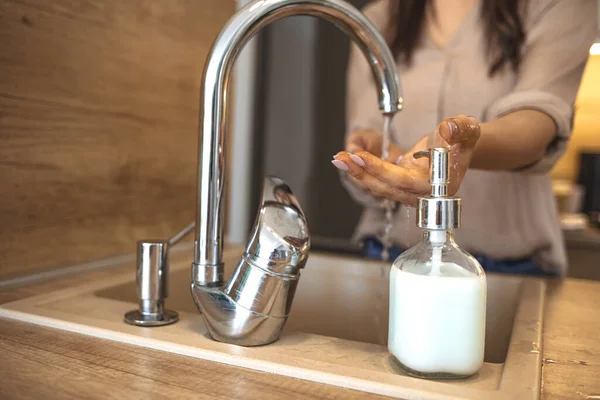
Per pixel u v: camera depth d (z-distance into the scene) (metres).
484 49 1.03
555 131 0.81
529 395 0.38
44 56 0.72
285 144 1.57
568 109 0.82
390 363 0.45
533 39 0.94
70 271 0.78
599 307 0.67
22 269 0.72
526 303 0.64
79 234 0.80
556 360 0.48
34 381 0.40
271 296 0.47
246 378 0.41
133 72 0.88
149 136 0.93
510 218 1.03
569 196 2.01
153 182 0.95
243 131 1.43
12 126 0.69
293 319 0.90
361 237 1.13
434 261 0.42
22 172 0.71
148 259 0.54
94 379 0.41
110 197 0.85
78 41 0.77
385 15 1.18
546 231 1.02
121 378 0.41
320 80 1.56
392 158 0.73
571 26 0.90
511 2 0.98
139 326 0.52
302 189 1.60
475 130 0.47
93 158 0.82
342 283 0.88
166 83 0.96
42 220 0.74
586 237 1.70
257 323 0.47
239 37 0.49
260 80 1.50
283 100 1.56
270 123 1.53
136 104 0.89
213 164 0.49
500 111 0.84
